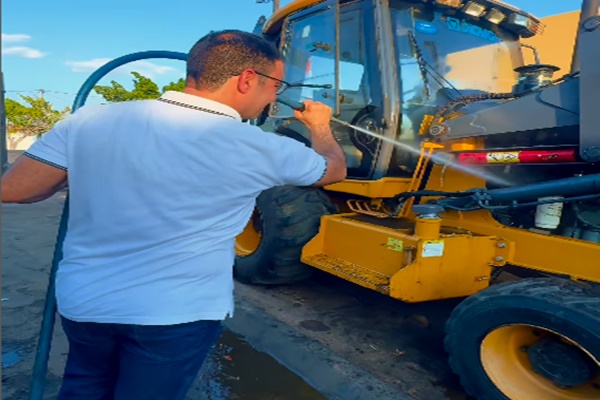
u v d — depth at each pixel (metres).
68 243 1.25
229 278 1.30
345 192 3.65
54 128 1.24
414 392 2.50
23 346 2.77
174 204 1.15
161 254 1.17
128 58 1.75
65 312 1.22
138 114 1.17
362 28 3.39
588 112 2.20
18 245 5.03
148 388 1.23
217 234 1.23
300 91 3.85
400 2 3.38
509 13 3.87
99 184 1.17
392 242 2.82
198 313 1.20
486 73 3.88
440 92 3.55
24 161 1.21
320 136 1.54
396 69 3.30
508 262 2.71
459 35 3.72
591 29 2.20
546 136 2.45
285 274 3.59
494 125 2.64
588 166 2.45
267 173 1.23
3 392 2.30
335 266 3.15
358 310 3.62
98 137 1.17
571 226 2.63
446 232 2.88
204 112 1.18
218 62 1.21
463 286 2.74
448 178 3.04
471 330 2.28
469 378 2.32
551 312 1.98
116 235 1.17
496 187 2.87
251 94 1.28
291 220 3.45
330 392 2.47
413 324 3.39
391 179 3.29
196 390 2.45
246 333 3.13
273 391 2.46
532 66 3.09
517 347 2.25
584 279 2.36
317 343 3.02
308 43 3.79
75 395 1.35
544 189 2.41
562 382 2.10
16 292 3.62
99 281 1.18
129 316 1.15
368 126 3.41
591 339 1.87
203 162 1.14
